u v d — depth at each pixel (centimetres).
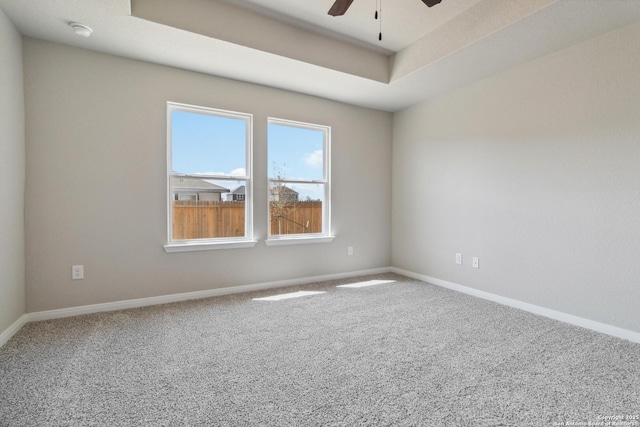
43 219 258
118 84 284
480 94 334
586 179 253
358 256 432
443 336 236
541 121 281
